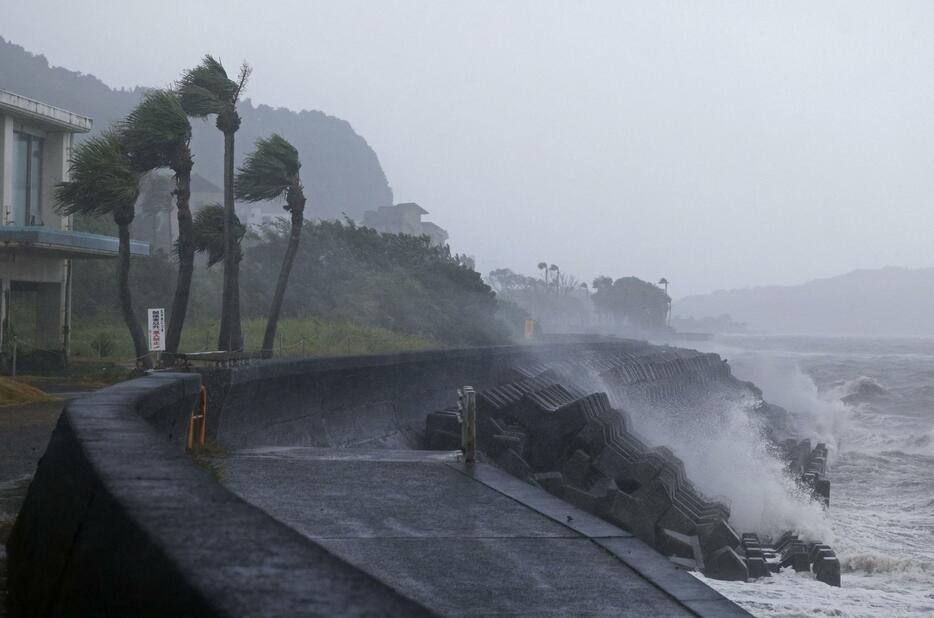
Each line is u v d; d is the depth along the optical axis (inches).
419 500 330.0
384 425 656.4
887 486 1031.0
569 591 227.1
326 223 1995.6
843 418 1908.2
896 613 462.0
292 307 1737.2
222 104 972.6
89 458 136.9
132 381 360.5
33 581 142.7
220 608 62.4
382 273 1909.4
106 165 935.0
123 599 83.4
